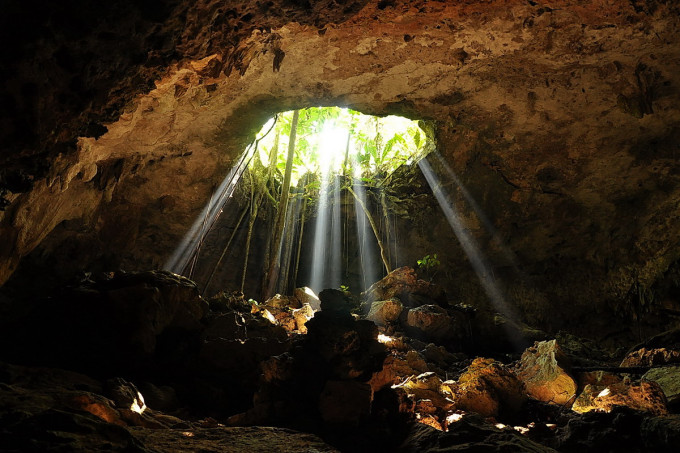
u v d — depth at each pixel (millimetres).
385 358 4703
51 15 3396
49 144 4273
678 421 3938
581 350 9516
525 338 9766
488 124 9484
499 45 7180
